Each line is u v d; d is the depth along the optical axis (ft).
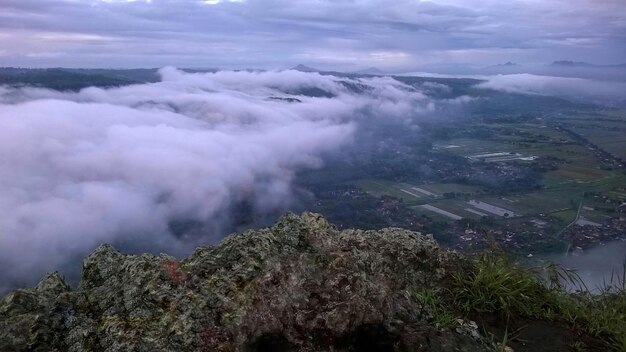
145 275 11.98
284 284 11.67
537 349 13.03
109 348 10.27
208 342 10.60
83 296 11.51
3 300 11.13
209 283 11.84
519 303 14.34
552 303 14.93
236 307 11.23
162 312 11.10
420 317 12.87
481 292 14.55
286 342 10.85
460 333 12.78
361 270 13.03
